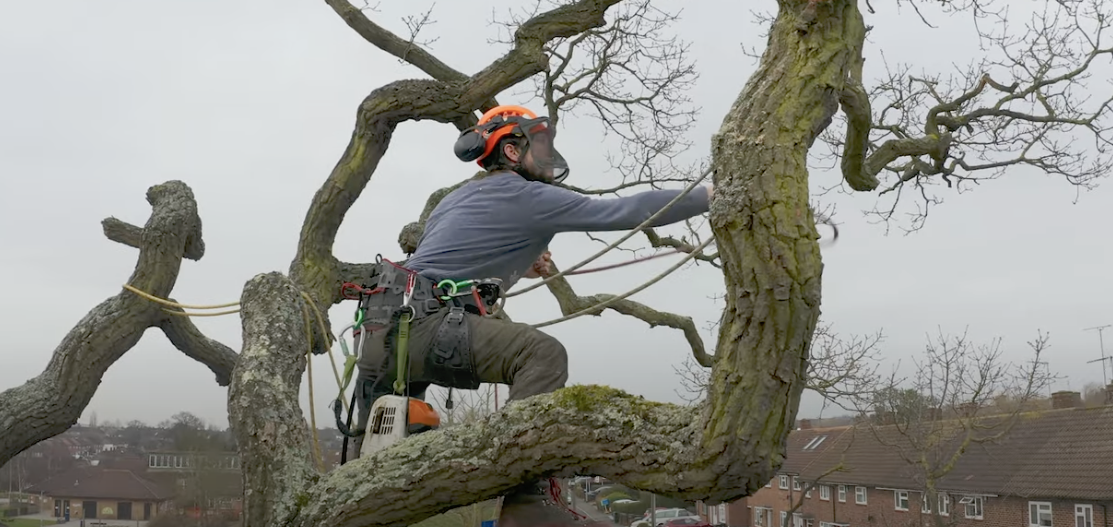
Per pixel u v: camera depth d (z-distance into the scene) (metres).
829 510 33.53
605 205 3.23
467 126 6.40
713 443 2.25
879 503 30.33
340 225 5.93
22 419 5.95
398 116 6.02
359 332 3.47
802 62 2.29
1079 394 27.91
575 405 2.54
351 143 5.99
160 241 6.41
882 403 18.19
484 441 2.66
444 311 3.30
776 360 2.17
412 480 2.73
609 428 2.47
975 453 27.00
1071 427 25.73
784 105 2.25
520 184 3.42
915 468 22.47
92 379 6.20
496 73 6.08
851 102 4.68
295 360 3.47
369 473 2.84
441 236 3.45
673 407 2.49
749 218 2.16
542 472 2.61
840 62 2.30
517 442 2.58
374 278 3.46
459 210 3.47
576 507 3.20
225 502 14.92
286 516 2.87
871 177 5.61
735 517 39.97
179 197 6.70
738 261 2.17
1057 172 9.05
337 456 3.89
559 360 3.16
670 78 10.14
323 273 5.79
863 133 5.01
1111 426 24.84
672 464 2.35
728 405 2.22
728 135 2.27
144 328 6.45
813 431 38.97
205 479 14.91
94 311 6.39
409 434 3.19
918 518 27.97
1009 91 8.59
